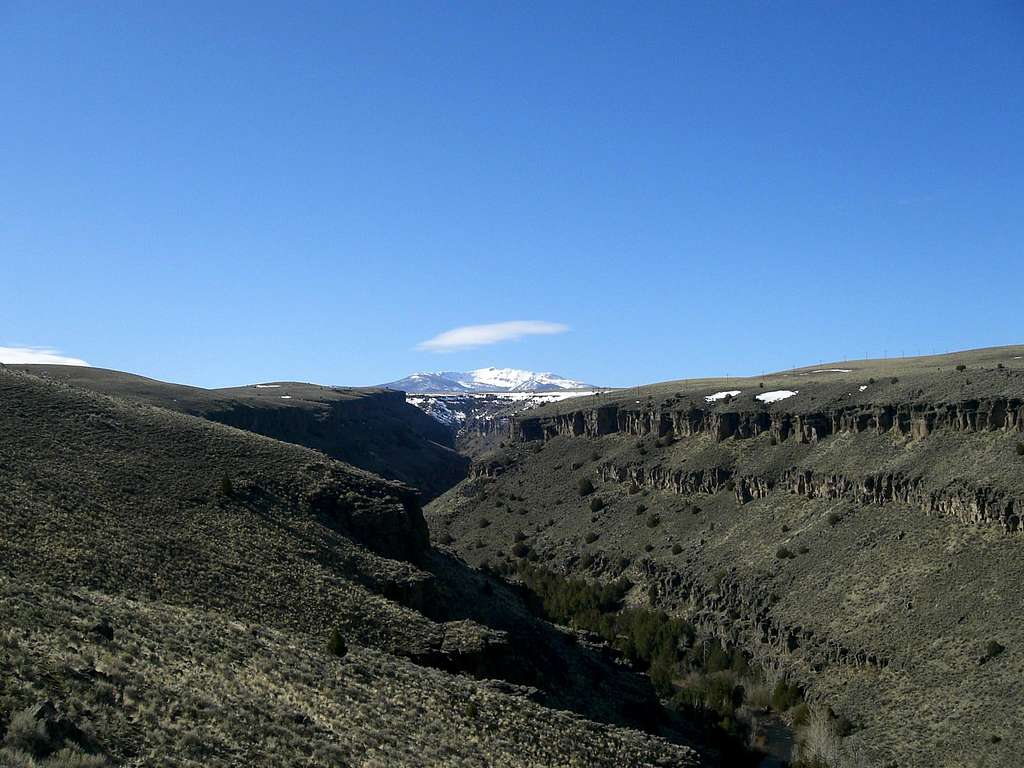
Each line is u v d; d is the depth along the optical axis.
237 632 43.91
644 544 138.00
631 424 183.75
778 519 121.56
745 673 92.50
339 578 63.53
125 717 26.33
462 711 44.22
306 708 34.78
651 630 103.19
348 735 33.00
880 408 122.25
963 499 94.00
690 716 79.88
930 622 82.69
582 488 169.75
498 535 165.25
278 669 39.28
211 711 29.41
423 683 47.03
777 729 80.69
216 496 69.62
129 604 42.41
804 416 135.88
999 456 96.56
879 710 76.19
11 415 74.44
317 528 71.88
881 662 81.56
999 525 88.88
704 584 115.00
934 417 111.50
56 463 66.19
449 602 74.12
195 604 49.72
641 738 51.84
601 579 134.75
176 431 83.88
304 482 79.75
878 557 98.06
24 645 28.89
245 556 60.50
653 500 152.75
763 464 135.75
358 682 42.66
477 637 61.03
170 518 62.69
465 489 194.50
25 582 40.06
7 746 20.62
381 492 86.31
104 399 90.88
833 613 93.25
